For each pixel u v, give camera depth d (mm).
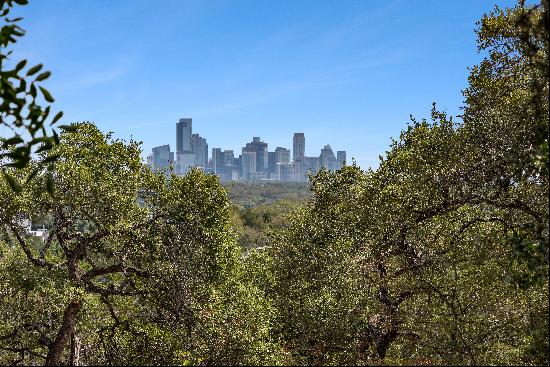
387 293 13375
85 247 14742
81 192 14016
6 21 4484
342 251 17359
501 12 11422
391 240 12695
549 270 7207
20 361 14492
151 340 15617
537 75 8938
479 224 12422
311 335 15406
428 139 12742
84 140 15672
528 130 9695
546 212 8953
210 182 17172
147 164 16500
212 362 12766
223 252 17469
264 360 12844
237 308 15906
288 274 20859
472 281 11844
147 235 15203
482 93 11766
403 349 12781
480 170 10656
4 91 4258
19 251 15125
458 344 10281
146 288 15609
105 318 16750
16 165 4621
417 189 12164
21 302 13633
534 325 9750
